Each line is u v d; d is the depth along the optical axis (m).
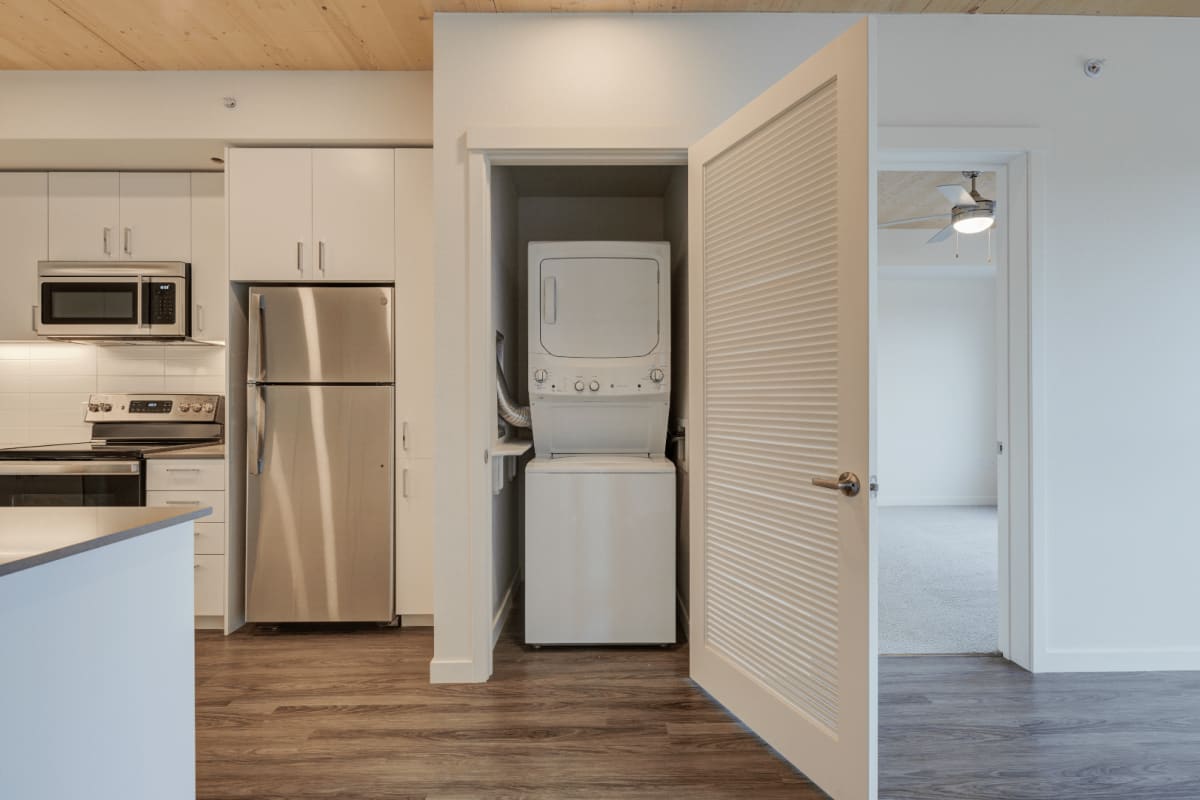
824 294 1.79
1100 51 2.58
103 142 2.96
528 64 2.47
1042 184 2.55
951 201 3.89
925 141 2.54
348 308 3.01
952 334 6.77
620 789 1.78
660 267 2.97
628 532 2.77
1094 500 2.56
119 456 2.96
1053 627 2.55
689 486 2.45
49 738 1.06
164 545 1.34
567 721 2.16
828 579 1.77
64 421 3.46
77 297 3.22
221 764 1.90
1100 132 2.58
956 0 2.45
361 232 3.02
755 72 2.49
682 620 3.07
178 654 1.38
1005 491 2.67
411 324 3.03
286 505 3.02
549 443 3.07
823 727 1.76
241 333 3.13
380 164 3.01
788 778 1.84
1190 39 2.59
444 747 1.99
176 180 3.30
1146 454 2.57
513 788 1.78
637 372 2.95
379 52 2.80
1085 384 2.56
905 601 3.46
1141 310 2.58
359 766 1.89
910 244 5.91
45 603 1.05
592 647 2.82
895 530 5.39
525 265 3.91
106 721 1.18
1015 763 1.90
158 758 1.32
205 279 3.30
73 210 3.27
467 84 2.47
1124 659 2.55
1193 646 2.56
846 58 1.69
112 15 2.49
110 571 1.19
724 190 2.22
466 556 2.48
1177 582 2.57
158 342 3.37
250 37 2.67
